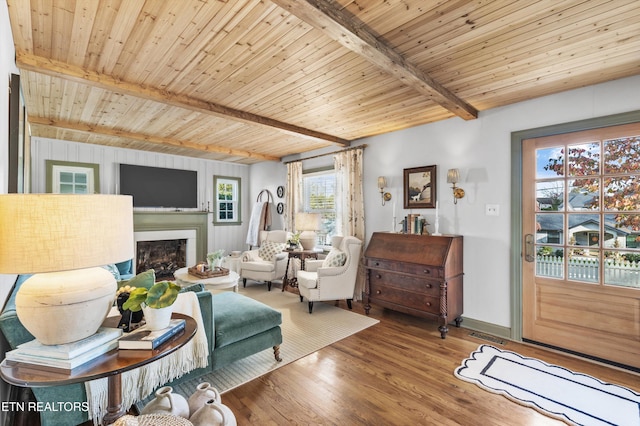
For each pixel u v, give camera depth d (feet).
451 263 10.59
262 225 20.83
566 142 9.23
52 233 3.61
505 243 10.37
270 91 9.29
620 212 8.36
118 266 13.28
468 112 10.29
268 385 7.43
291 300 14.57
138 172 18.11
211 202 21.57
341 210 15.81
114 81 8.25
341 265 13.28
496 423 6.10
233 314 8.06
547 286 9.57
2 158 5.21
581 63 7.45
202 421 4.90
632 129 8.14
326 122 12.48
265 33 6.26
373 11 5.49
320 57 7.27
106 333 4.33
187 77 8.27
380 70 7.96
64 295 3.83
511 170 10.20
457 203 11.58
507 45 6.65
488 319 10.70
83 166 16.38
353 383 7.52
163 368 6.14
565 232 9.28
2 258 3.49
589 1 5.19
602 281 8.64
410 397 6.96
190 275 12.45
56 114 11.54
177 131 14.01
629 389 7.27
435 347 9.56
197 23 5.89
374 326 11.32
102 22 5.85
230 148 17.81
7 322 4.64
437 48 6.77
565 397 6.93
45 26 5.95
